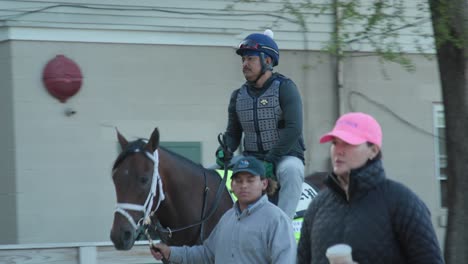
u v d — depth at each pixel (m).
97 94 13.80
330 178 5.61
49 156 13.41
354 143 5.39
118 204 8.01
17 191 13.17
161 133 14.25
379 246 5.32
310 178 10.58
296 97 9.05
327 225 5.57
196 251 7.50
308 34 15.62
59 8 13.62
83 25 13.74
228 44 14.84
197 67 14.58
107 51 13.92
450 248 10.12
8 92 13.30
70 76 13.50
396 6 12.06
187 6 14.65
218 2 14.91
